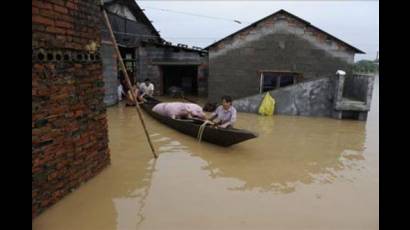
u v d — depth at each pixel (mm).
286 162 6164
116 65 13625
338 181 5172
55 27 3783
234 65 13773
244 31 13430
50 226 3561
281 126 9844
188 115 9133
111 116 10867
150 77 17375
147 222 3725
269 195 4566
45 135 3680
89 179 4848
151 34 19719
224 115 7391
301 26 12969
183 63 16812
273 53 13367
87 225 3625
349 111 11242
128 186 4762
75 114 4297
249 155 6602
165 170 5555
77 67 4293
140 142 7434
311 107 11680
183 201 4316
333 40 12836
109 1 14547
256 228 3621
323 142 7852
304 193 4652
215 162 6070
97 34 4859
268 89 13758
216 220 3797
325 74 13117
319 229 3623
